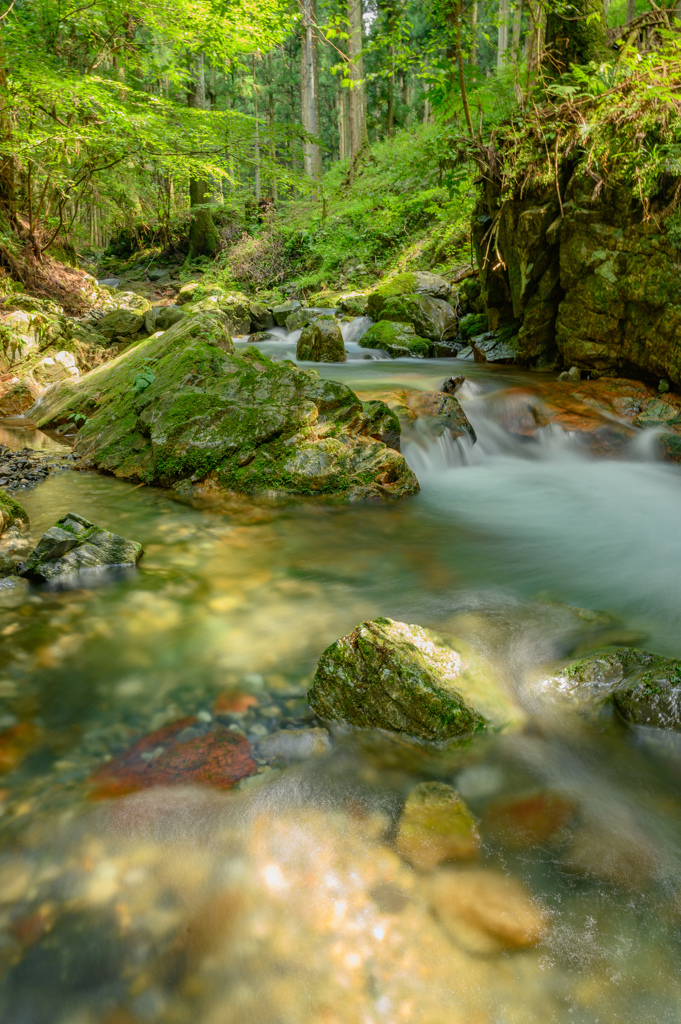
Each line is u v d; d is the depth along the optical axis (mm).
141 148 11219
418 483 5145
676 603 3227
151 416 5254
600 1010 1312
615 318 6715
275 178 15422
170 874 1632
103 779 1956
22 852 1688
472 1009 1317
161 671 2537
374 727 2201
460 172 8039
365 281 16312
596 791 1928
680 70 5281
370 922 1500
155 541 3916
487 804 1867
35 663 2566
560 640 2785
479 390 7043
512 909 1524
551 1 6562
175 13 11102
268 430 5020
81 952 1436
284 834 1755
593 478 5523
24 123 10352
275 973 1393
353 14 18766
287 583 3373
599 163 6301
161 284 21719
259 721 2244
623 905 1541
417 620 2939
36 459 5668
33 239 11781
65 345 9109
